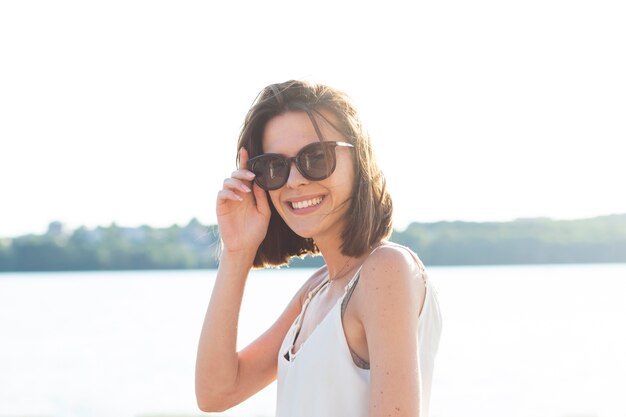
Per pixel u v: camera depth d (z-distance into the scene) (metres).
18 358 27.14
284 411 2.20
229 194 2.48
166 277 87.00
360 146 2.26
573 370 20.20
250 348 2.69
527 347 24.61
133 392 19.62
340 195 2.24
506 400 16.47
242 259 2.56
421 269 2.08
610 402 15.98
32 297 60.06
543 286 51.47
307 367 2.10
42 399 18.77
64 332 34.97
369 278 1.98
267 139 2.36
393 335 1.91
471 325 30.34
